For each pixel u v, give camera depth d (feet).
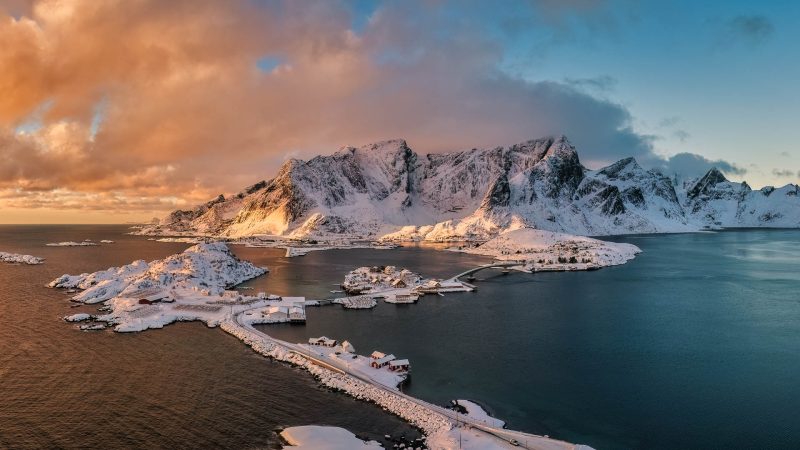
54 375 346.13
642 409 303.07
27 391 319.47
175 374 351.05
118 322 477.36
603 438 269.44
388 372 354.95
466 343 435.53
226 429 273.95
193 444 258.16
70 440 260.83
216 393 319.88
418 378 351.46
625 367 374.22
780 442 264.31
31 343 416.87
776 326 495.41
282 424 280.31
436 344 432.25
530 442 257.34
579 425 283.59
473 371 365.61
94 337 436.76
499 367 374.43
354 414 293.43
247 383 336.49
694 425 283.18
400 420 286.05
